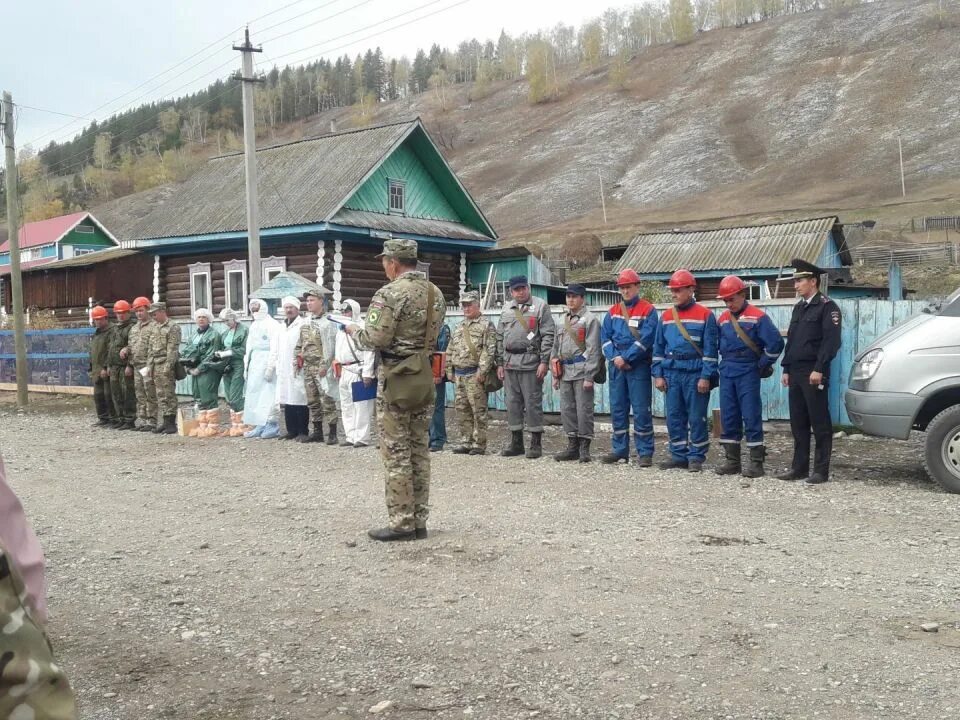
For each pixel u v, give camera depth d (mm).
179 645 4676
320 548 6445
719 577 5504
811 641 4434
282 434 13414
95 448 12461
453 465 10164
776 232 34656
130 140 182875
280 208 21781
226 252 23438
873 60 147750
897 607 4934
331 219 20672
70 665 4465
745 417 9234
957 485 8227
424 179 24641
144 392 14789
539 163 140000
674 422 9844
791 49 166250
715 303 12625
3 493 1770
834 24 172375
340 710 3854
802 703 3750
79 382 21391
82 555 6500
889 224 68938
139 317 14641
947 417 8281
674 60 182375
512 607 5027
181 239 23109
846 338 11984
